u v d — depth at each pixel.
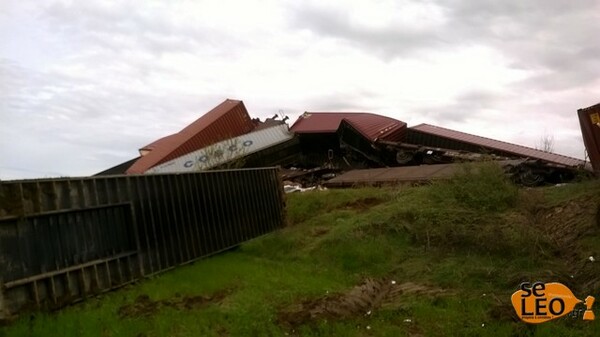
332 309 8.04
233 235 14.53
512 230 10.87
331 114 32.28
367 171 23.70
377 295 9.39
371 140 26.67
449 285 9.51
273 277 10.44
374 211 14.88
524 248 10.26
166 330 7.02
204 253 13.00
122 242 10.34
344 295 8.91
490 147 24.11
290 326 7.35
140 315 7.74
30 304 8.00
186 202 12.60
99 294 9.28
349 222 14.29
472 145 25.59
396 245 12.36
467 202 13.41
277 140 29.19
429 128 29.09
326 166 28.42
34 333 7.06
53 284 8.45
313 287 9.57
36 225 8.41
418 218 13.10
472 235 11.29
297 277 10.56
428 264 10.84
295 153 30.33
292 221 18.95
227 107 33.50
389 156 26.78
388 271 11.10
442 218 12.63
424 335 7.09
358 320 7.80
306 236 14.59
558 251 10.05
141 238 10.79
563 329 6.84
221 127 32.09
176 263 11.80
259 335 6.97
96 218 9.77
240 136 29.98
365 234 13.04
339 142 29.27
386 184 20.34
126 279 10.20
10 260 7.83
